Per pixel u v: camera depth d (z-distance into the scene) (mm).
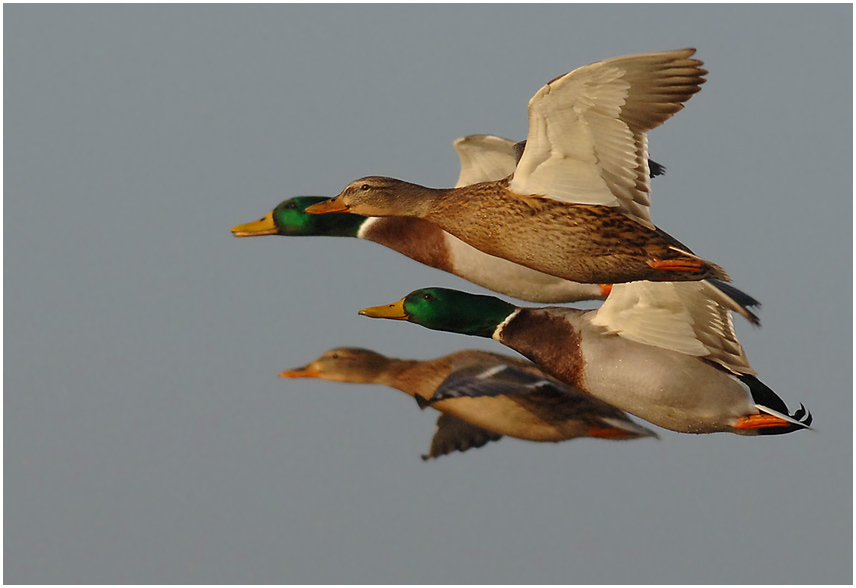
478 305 13852
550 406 15047
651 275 11273
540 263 11656
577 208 11172
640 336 12953
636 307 12930
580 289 14914
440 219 12336
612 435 14867
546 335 13406
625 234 11117
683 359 12773
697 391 12711
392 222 15719
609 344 13039
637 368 12844
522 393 15023
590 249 11305
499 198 11625
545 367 13414
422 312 13977
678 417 12867
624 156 10734
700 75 10047
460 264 15312
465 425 15359
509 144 14898
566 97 10469
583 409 14984
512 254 11789
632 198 10898
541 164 11133
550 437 15047
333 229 16172
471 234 12016
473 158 15227
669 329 12836
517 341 13625
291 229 16281
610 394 13055
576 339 13211
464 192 12062
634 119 10469
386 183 12844
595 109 10531
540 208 11336
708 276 11156
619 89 10320
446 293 13977
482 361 15398
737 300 12711
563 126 10750
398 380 16250
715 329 12711
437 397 14898
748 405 12750
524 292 15055
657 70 10109
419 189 12750
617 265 11320
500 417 15133
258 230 16438
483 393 14922
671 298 12711
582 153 10891
